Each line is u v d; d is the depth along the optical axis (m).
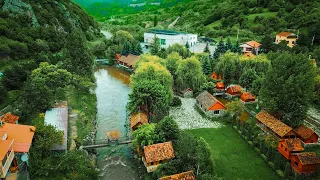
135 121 55.94
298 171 42.47
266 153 47.78
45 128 44.53
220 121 63.22
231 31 156.88
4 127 41.91
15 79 65.62
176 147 45.94
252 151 50.44
